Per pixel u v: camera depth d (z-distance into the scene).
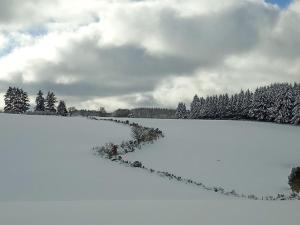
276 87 113.19
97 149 40.22
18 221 8.24
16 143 40.66
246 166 43.78
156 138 52.06
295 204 12.02
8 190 23.06
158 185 27.59
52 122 60.66
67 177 27.52
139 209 10.21
